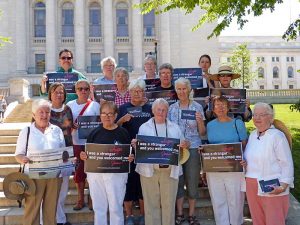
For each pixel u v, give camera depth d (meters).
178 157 2.83
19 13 22.03
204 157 2.90
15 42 22.06
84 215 3.39
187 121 3.21
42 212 2.80
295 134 6.53
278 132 2.56
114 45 22.92
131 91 3.25
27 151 2.69
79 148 3.38
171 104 3.40
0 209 3.50
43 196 2.79
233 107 3.46
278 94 17.16
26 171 2.73
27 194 2.71
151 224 2.92
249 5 5.23
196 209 3.52
